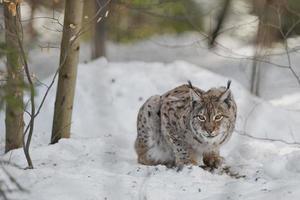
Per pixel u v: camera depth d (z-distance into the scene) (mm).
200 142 11922
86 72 19203
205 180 10672
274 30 17172
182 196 9594
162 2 18672
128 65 20281
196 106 11789
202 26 22203
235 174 11125
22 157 12008
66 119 13633
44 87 17641
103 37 24906
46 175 10219
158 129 12844
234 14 21078
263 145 12961
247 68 23062
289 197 8852
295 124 16641
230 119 11938
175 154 12438
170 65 20516
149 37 27438
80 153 12789
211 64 25422
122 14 23922
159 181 10398
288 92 20656
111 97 18188
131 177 10570
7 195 9117
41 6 21109
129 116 17500
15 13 10312
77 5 12805
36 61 26328
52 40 21094
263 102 18031
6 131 13047
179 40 28703
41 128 15945
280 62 22953
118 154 13219
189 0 21250
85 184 9797
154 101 12844
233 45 23688
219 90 12398
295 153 11281
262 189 9617
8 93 7973
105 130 16531
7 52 8570
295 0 18094
